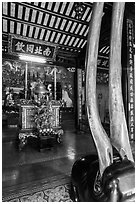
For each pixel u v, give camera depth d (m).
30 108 4.65
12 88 9.33
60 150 4.20
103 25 4.92
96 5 0.63
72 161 3.36
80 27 6.30
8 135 6.34
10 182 2.42
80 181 0.80
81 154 3.85
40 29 6.34
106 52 8.08
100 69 8.53
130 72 4.32
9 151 4.14
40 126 4.53
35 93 5.07
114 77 0.64
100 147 0.61
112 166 0.60
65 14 5.51
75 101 7.97
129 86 4.25
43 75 10.09
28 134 4.37
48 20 5.80
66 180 2.47
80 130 7.23
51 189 2.20
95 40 0.63
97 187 0.66
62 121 9.95
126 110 4.12
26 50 6.23
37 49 6.36
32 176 2.63
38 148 4.36
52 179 2.51
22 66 9.61
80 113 7.78
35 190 2.18
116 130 0.64
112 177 0.56
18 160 3.43
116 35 0.65
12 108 8.92
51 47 6.50
